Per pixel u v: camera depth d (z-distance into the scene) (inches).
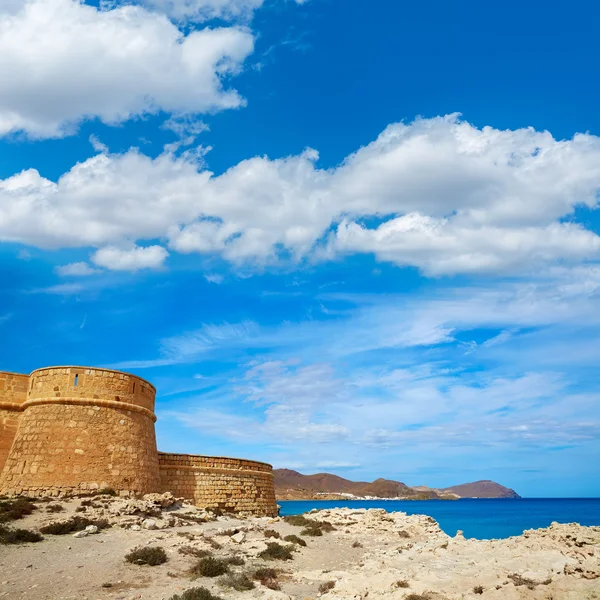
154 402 1718.8
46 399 1469.0
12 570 820.6
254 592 806.5
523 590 772.6
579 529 1230.3
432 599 781.3
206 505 1731.1
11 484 1385.3
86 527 1104.8
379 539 1475.1
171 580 837.2
